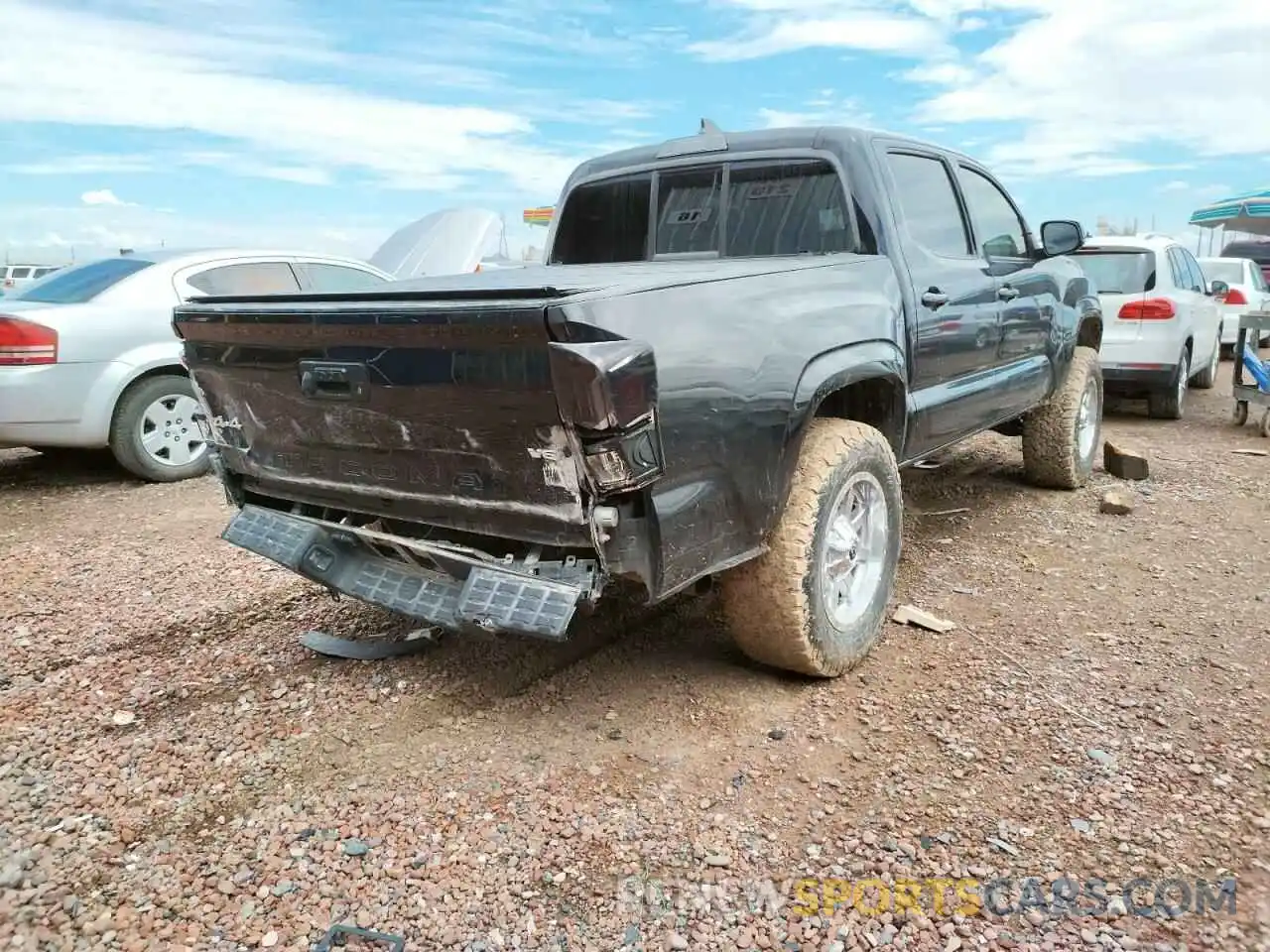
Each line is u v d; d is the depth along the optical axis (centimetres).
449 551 282
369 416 276
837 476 320
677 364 257
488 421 249
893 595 422
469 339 238
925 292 393
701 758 293
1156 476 657
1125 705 320
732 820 261
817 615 318
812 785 277
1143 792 269
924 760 288
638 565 258
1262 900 225
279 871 246
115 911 231
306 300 292
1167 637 377
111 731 320
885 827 256
